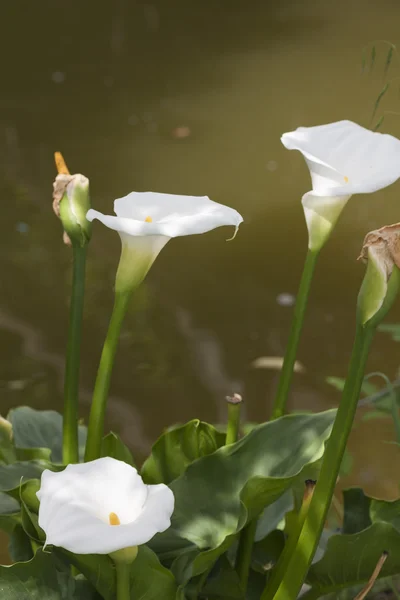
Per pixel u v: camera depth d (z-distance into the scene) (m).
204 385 4.45
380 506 2.35
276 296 5.47
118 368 4.59
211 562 2.27
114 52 10.26
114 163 7.29
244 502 2.27
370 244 2.16
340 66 9.91
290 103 8.82
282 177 7.12
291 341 2.33
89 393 4.38
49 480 2.16
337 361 4.68
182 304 5.33
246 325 5.08
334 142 2.28
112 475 2.17
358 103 8.75
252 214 6.57
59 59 9.92
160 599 2.26
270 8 12.12
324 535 2.46
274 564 2.37
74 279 2.32
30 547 2.32
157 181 6.96
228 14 11.87
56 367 4.60
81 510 2.13
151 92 9.06
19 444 2.43
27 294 5.34
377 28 11.34
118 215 2.27
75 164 7.22
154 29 11.16
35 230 6.08
